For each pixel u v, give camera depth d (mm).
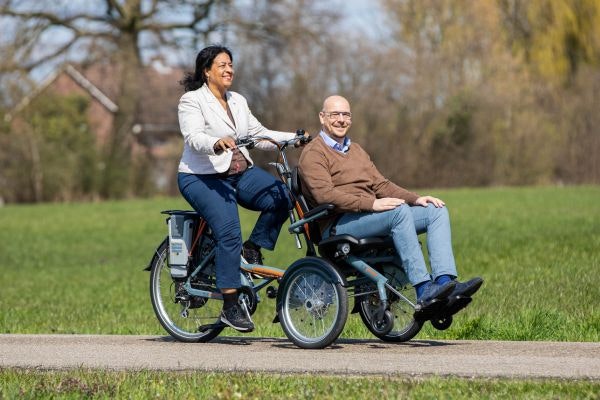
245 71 77875
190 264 13766
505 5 85438
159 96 84875
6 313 20906
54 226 52750
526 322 15047
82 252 39281
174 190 81250
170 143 82250
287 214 13484
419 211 12422
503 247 28953
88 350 12758
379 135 77688
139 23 77750
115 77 80812
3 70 73375
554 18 83375
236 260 13117
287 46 77438
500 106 79438
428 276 12023
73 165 78375
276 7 77438
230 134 13328
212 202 13109
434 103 78812
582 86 80188
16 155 77562
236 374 10680
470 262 25719
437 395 9258
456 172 78000
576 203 50031
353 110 77500
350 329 15430
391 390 9508
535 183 79812
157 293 14227
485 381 9922
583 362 10938
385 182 12898
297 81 78000
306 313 12742
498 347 12359
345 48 78188
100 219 56500
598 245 27406
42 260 36562
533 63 84000
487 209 47688
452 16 85250
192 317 13930
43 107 79438
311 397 9336
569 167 79875
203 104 13281
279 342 13578
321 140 12938
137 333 16828
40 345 13305
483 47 84188
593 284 19891
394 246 12461
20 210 66688
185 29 78375
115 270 32281
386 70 78188
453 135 77688
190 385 10086
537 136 79500
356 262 12562
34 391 9914
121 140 80938
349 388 9633
